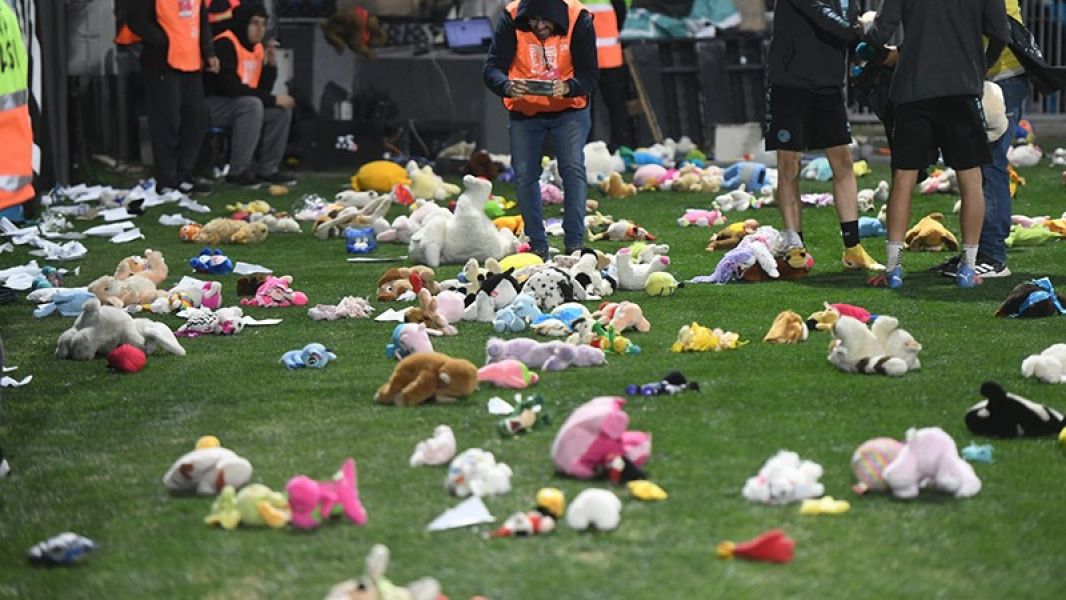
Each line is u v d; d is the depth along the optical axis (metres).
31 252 37.31
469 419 19.14
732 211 42.75
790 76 31.03
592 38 32.97
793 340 23.98
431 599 12.64
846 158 31.86
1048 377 20.84
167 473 16.83
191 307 28.50
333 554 14.27
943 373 21.53
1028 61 30.06
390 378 21.02
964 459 17.09
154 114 49.28
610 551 14.17
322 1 58.66
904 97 29.06
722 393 20.31
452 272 33.09
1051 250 34.22
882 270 31.84
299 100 58.41
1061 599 12.96
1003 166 30.58
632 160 54.91
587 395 20.30
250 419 19.61
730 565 13.74
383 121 58.56
